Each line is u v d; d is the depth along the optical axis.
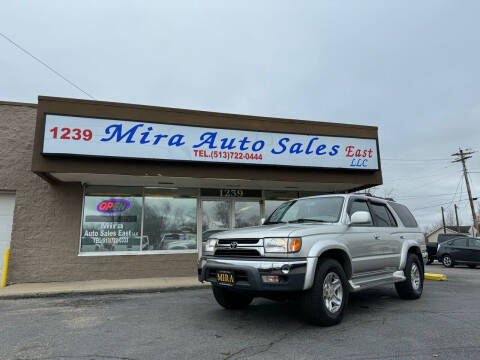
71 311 6.36
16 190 9.77
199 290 8.60
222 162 9.49
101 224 10.30
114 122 8.77
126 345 4.30
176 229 11.00
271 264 4.49
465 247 17.66
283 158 10.08
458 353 3.87
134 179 9.92
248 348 4.09
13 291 8.10
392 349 4.00
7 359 3.87
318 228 5.10
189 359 3.78
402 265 6.63
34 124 10.12
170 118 9.25
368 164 10.98
